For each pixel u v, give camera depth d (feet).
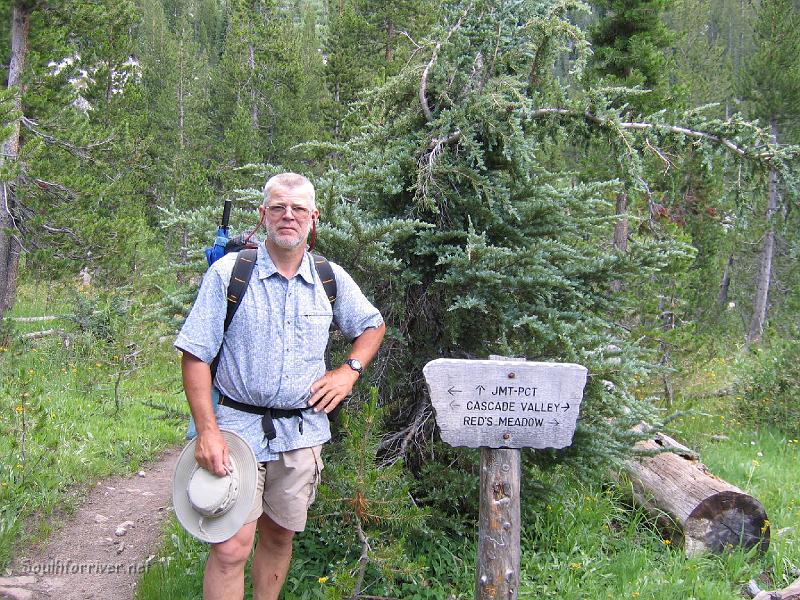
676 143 15.25
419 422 15.42
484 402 10.63
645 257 14.66
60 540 16.58
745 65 70.95
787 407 29.32
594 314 15.87
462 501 15.40
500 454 10.80
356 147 17.35
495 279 13.75
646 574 15.03
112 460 22.03
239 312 10.19
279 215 10.19
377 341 11.53
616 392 14.83
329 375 10.94
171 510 18.69
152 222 79.00
